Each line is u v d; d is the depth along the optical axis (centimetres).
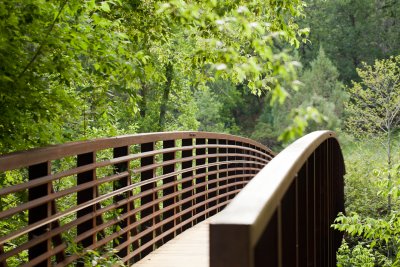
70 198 1094
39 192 545
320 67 5341
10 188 480
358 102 3603
